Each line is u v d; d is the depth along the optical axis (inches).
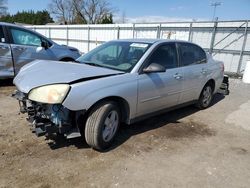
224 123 190.5
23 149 124.3
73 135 118.5
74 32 890.7
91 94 115.6
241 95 305.1
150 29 645.9
